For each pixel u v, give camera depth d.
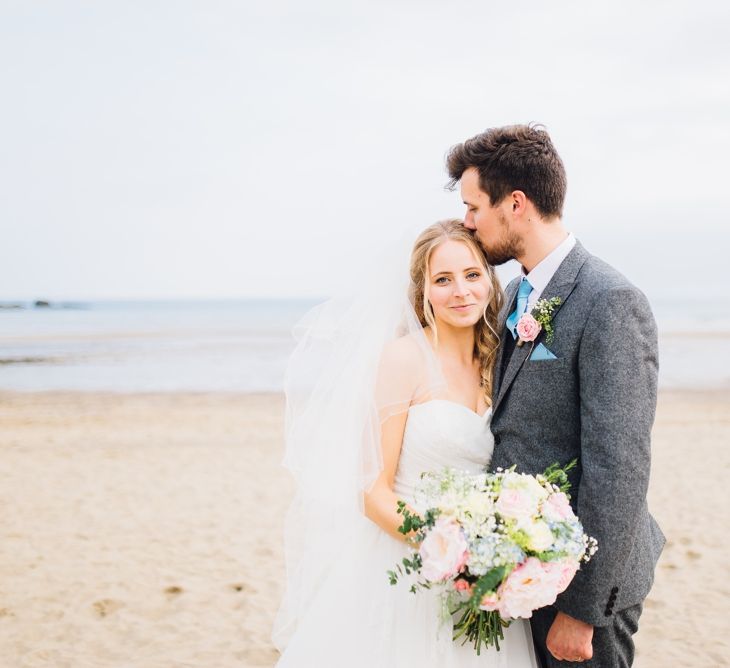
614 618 2.15
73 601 4.60
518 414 2.26
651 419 2.08
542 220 2.31
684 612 4.49
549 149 2.30
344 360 2.40
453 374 2.47
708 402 13.50
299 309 91.38
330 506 2.41
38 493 7.23
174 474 8.04
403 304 2.43
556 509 1.94
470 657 2.20
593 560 2.03
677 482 7.77
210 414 12.06
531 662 2.30
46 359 21.41
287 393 2.48
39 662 3.81
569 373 2.17
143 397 14.04
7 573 5.07
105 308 97.31
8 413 12.12
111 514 6.54
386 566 2.30
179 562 5.32
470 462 2.33
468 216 2.42
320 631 2.34
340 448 2.38
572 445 2.21
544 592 1.86
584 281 2.21
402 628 2.24
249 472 8.14
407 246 2.44
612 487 2.01
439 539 1.90
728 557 5.45
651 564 2.29
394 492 2.35
